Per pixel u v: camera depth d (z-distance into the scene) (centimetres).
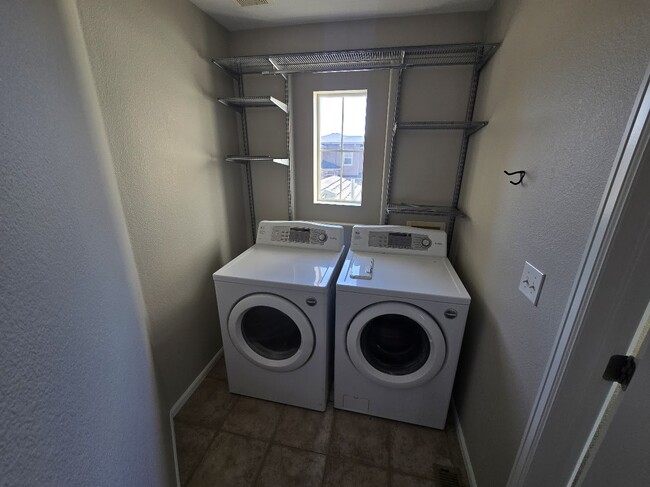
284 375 160
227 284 149
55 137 61
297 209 226
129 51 117
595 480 70
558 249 78
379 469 134
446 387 142
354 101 203
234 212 211
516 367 97
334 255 178
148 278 135
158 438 110
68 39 78
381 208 210
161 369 147
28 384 44
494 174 131
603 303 63
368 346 156
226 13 166
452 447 144
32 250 48
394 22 172
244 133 210
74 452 54
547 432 78
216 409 164
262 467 134
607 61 64
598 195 63
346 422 157
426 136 188
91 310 67
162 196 141
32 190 50
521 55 111
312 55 161
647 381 59
